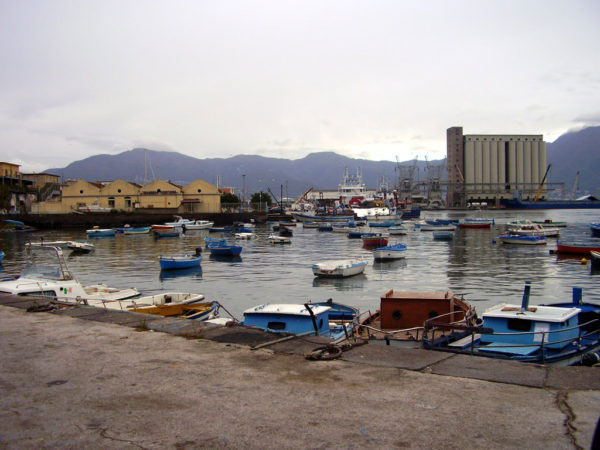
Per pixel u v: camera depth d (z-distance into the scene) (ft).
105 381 21.79
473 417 17.33
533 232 240.32
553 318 45.80
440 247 214.69
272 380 21.59
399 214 508.53
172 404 18.99
